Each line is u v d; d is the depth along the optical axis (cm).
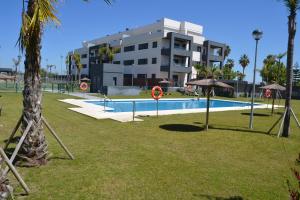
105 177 614
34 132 649
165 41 5156
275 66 4403
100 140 970
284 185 616
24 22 515
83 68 7588
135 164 716
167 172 666
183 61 5309
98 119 1431
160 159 771
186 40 5194
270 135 1191
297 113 2234
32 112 642
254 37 1265
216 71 4634
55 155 760
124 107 2377
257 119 1741
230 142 1027
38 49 625
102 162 720
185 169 695
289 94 1170
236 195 554
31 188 538
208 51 5572
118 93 3491
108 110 1856
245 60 6175
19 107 1731
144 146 912
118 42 6256
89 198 507
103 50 6075
